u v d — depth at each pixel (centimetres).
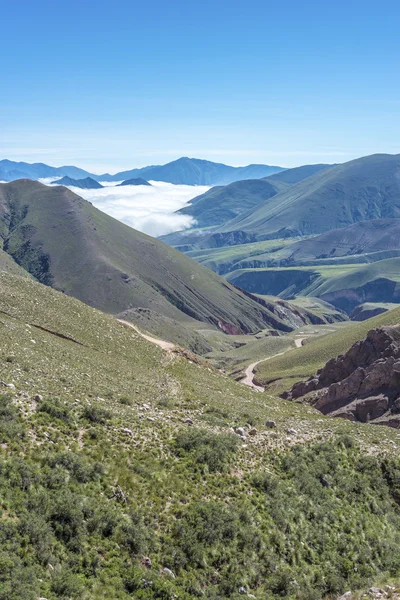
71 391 3647
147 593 1908
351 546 2736
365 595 2158
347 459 3659
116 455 2664
